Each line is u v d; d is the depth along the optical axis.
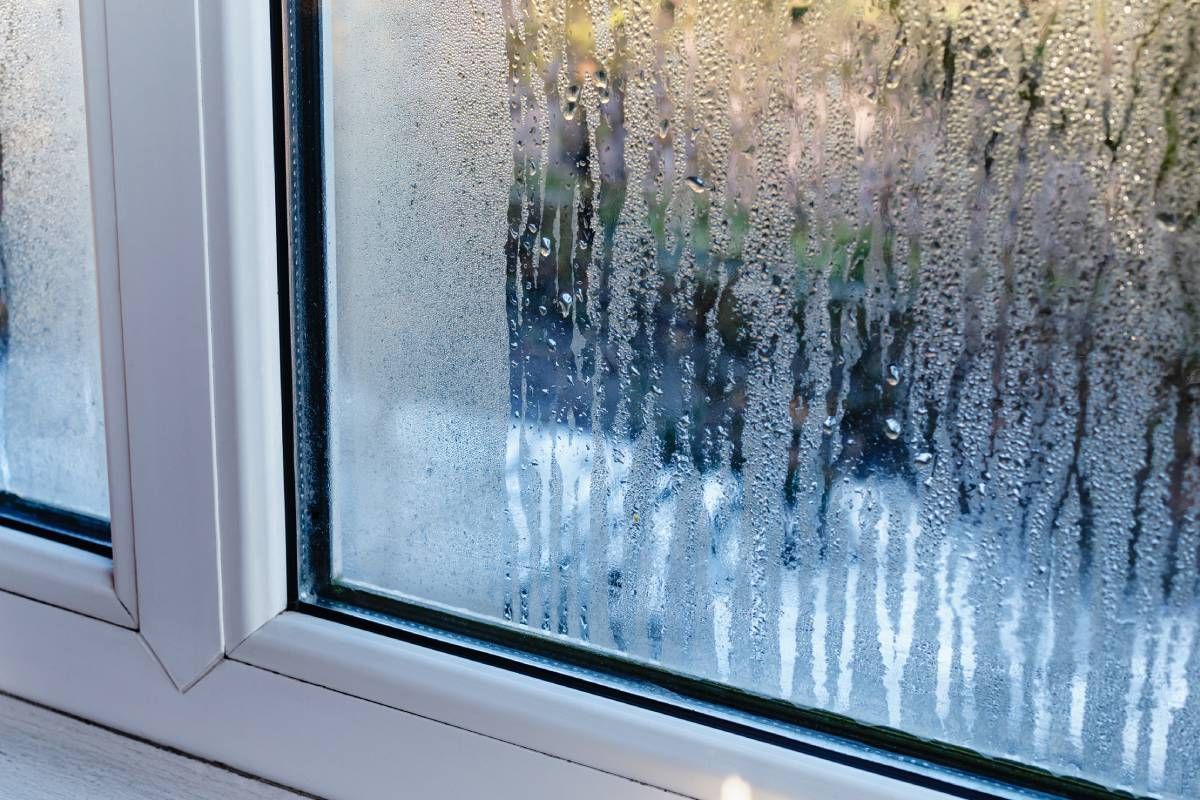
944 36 0.39
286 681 0.47
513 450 0.50
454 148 0.48
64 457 0.57
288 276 0.46
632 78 0.45
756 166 0.44
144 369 0.46
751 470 0.46
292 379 0.47
